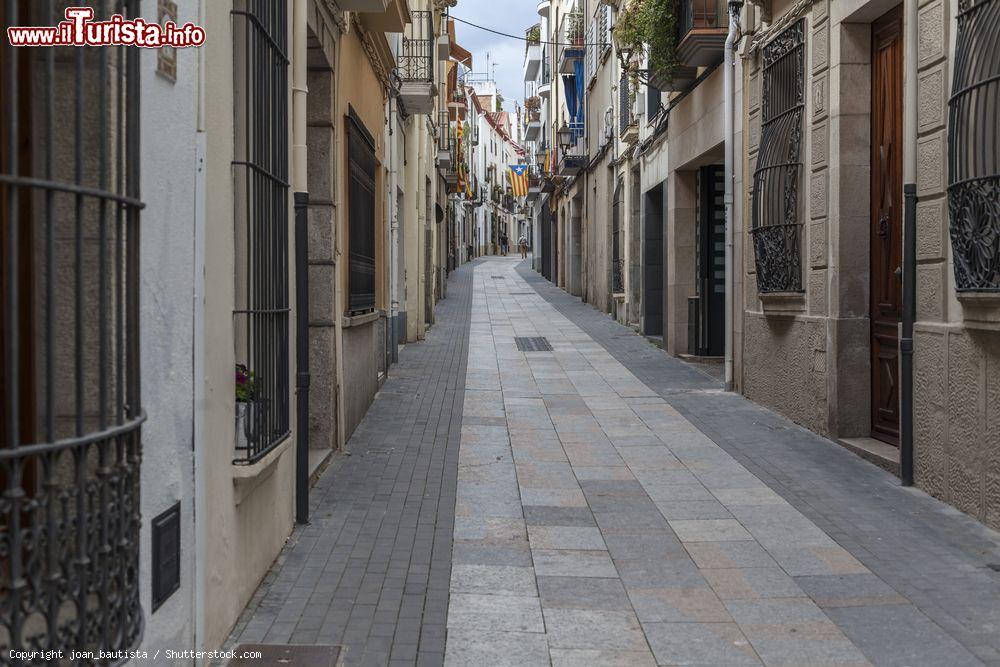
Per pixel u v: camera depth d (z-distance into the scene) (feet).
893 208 27.86
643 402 38.65
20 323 10.48
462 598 16.80
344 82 29.84
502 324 74.18
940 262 22.63
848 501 23.25
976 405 20.99
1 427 10.28
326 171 27.94
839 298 29.58
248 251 16.33
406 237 60.29
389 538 20.38
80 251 9.50
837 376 29.71
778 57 34.35
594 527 21.33
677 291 54.39
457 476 26.05
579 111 100.01
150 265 11.56
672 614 16.10
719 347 53.57
